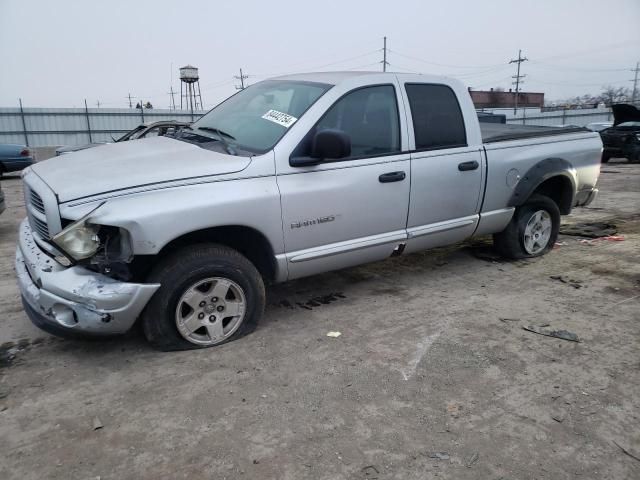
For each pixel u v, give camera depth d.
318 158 3.76
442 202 4.66
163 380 3.27
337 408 2.99
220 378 3.30
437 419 2.90
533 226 5.71
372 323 4.14
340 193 3.99
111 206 3.16
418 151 4.46
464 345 3.77
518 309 4.43
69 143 33.75
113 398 3.08
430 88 4.60
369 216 4.20
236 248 3.91
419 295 4.76
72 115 33.47
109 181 3.26
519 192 5.26
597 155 6.04
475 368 3.45
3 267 5.73
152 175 3.34
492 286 5.00
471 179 4.82
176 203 3.31
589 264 5.67
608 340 3.85
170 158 3.65
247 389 3.18
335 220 4.02
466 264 5.69
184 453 2.62
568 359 3.57
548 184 5.92
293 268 3.95
